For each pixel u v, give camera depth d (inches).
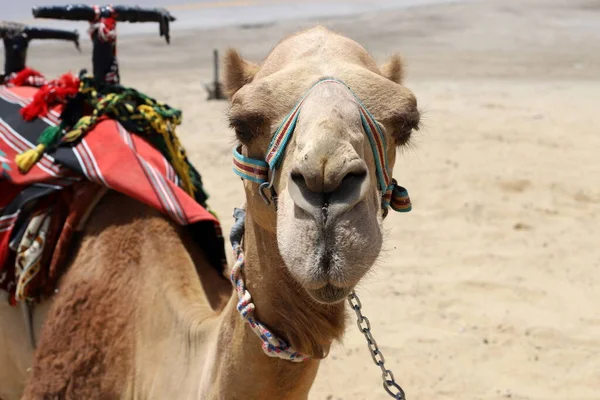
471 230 388.5
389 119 114.4
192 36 1210.6
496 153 526.9
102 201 171.0
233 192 439.8
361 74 115.5
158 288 155.0
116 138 173.5
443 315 300.0
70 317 159.2
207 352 138.2
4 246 167.5
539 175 475.8
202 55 1047.0
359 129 105.0
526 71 908.0
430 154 522.9
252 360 123.6
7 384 179.0
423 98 727.1
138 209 167.0
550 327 290.5
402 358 269.3
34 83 204.4
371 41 1160.8
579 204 428.5
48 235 166.6
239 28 1290.6
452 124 610.5
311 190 99.8
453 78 856.9
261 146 117.6
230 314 127.3
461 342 280.4
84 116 178.9
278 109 113.7
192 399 138.3
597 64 956.0
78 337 157.2
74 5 196.7
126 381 153.5
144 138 184.4
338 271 98.0
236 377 125.6
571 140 565.6
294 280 118.6
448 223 398.3
